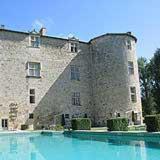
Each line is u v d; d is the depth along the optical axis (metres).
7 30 31.20
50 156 13.48
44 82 32.34
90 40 36.41
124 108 32.72
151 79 52.25
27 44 32.19
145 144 15.67
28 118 30.61
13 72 30.72
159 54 47.62
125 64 34.03
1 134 24.72
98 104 34.34
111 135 19.88
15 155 14.12
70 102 33.56
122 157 12.08
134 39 36.16
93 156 12.87
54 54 33.69
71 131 24.08
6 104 29.70
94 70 35.53
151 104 50.88
